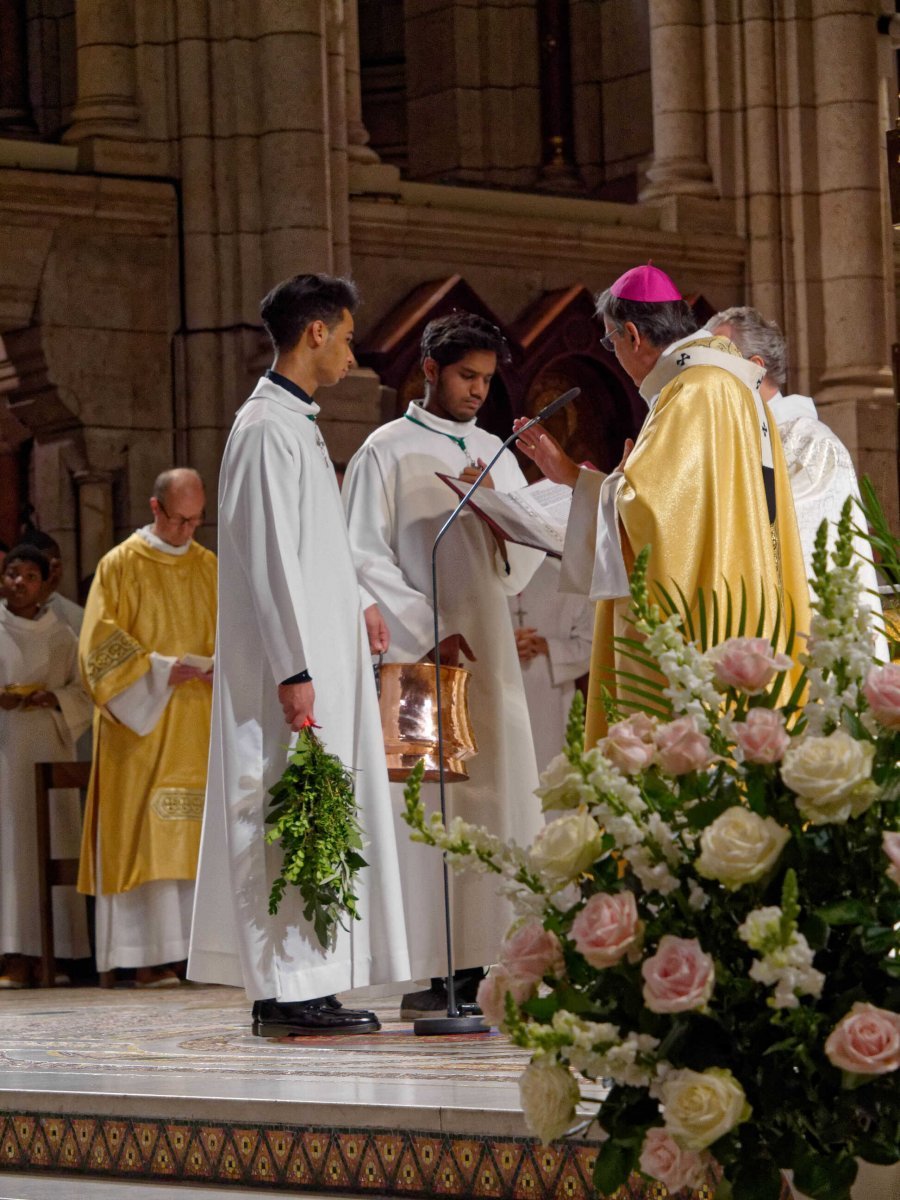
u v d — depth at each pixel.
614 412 13.75
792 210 14.80
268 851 6.11
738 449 5.04
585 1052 2.88
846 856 2.93
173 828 9.83
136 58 12.88
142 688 9.79
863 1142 2.92
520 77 16.64
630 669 4.90
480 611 6.71
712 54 14.84
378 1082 4.68
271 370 6.35
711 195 14.77
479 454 6.90
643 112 15.96
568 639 9.28
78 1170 4.75
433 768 6.27
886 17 14.97
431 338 6.87
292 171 12.73
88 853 9.98
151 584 10.02
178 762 9.91
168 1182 4.53
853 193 14.73
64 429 12.74
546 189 16.09
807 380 14.73
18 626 10.75
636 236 14.24
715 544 4.91
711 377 5.11
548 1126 2.91
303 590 6.07
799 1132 2.92
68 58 16.03
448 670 6.38
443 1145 4.05
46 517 12.80
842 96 14.75
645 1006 2.91
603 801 2.96
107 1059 5.67
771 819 2.84
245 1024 6.97
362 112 17.38
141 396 12.70
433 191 13.77
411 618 6.58
